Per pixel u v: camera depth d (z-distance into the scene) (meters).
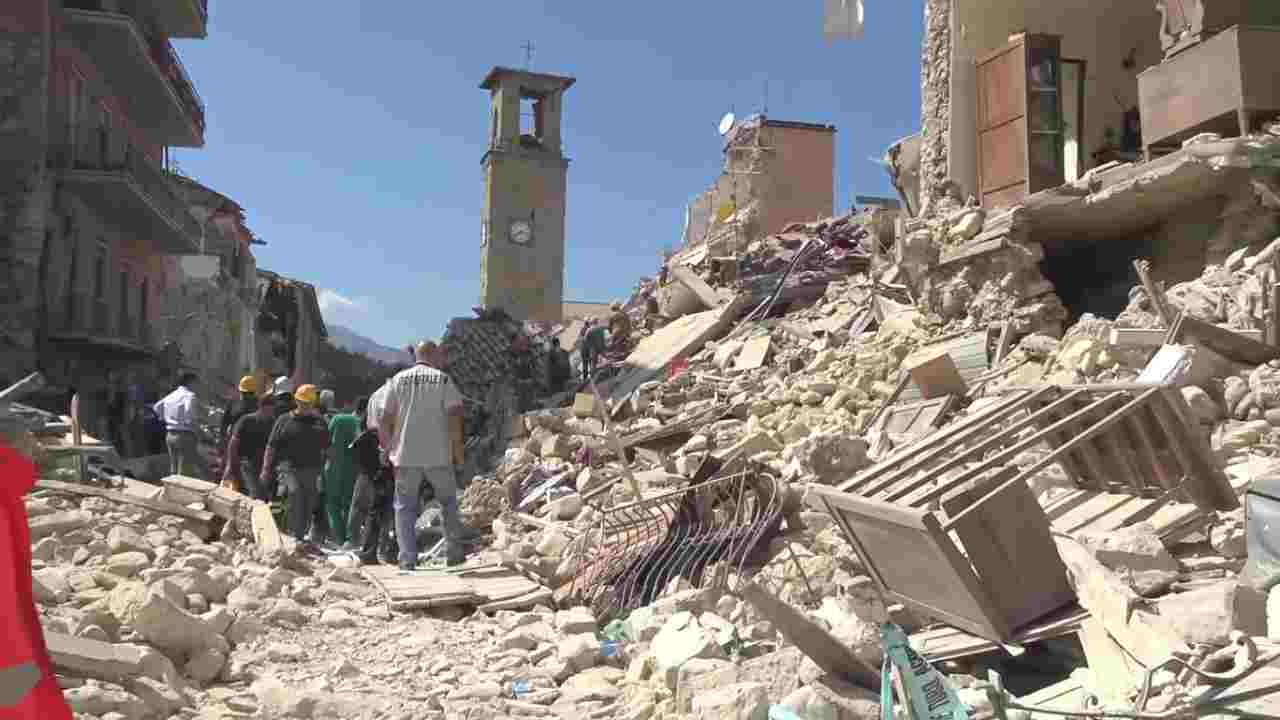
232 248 40.50
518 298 48.66
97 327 24.80
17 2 21.97
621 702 5.48
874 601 6.43
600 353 22.52
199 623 5.62
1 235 21.59
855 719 4.47
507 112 49.69
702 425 14.75
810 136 33.56
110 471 10.47
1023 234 12.30
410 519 9.08
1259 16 11.21
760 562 7.75
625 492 11.40
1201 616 4.91
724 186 34.94
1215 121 10.85
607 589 7.82
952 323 13.28
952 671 5.49
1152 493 6.38
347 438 10.70
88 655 4.73
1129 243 13.08
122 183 23.20
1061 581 5.41
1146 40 16.17
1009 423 7.16
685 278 23.06
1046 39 13.96
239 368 42.06
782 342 17.88
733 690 4.74
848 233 21.61
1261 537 4.94
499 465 16.42
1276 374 7.91
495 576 8.49
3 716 2.51
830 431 12.34
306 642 6.39
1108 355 9.38
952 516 5.40
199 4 29.95
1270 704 3.78
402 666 6.11
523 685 5.84
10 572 2.58
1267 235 10.18
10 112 21.83
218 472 12.96
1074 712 3.99
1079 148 15.56
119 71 26.23
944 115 15.84
